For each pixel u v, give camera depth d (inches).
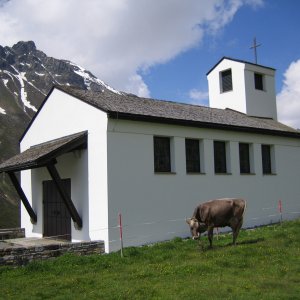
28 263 461.4
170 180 626.8
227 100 975.0
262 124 834.8
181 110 731.4
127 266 424.5
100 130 573.6
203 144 685.3
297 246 473.7
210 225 488.4
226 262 406.0
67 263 449.1
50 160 575.2
